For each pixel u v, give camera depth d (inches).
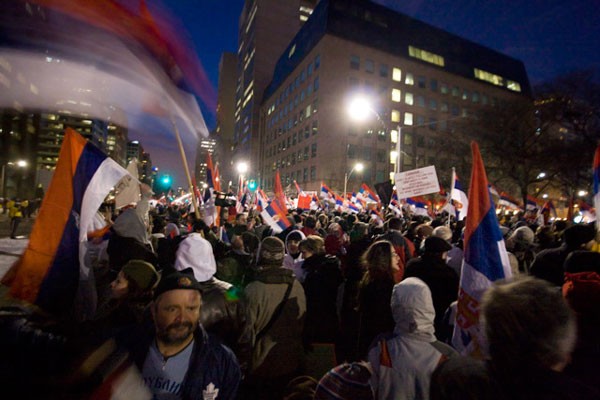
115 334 79.5
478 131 1386.6
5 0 88.4
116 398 69.9
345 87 2385.6
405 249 214.4
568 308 54.7
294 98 2819.9
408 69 2586.1
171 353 78.0
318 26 2512.3
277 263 133.0
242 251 197.2
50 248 110.3
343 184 2330.2
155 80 142.8
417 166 2503.7
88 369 71.4
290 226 299.7
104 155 122.0
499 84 2930.6
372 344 91.0
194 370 76.8
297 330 130.0
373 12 2566.4
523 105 1277.1
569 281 81.0
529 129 1280.8
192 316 77.2
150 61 139.2
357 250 203.3
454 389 56.2
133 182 249.9
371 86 2464.3
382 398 83.0
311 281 167.2
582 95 1114.7
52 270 108.9
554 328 51.8
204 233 217.5
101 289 152.9
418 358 81.8
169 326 75.2
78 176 117.1
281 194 397.1
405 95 2566.4
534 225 377.4
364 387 65.6
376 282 139.3
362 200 679.7
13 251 500.1
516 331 52.4
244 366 116.4
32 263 108.2
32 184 1647.4
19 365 69.7
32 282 107.0
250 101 3951.8
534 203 732.7
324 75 2356.1
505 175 1425.9
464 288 106.0
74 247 112.7
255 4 3973.9
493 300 56.9
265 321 126.9
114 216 278.2
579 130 1144.2
